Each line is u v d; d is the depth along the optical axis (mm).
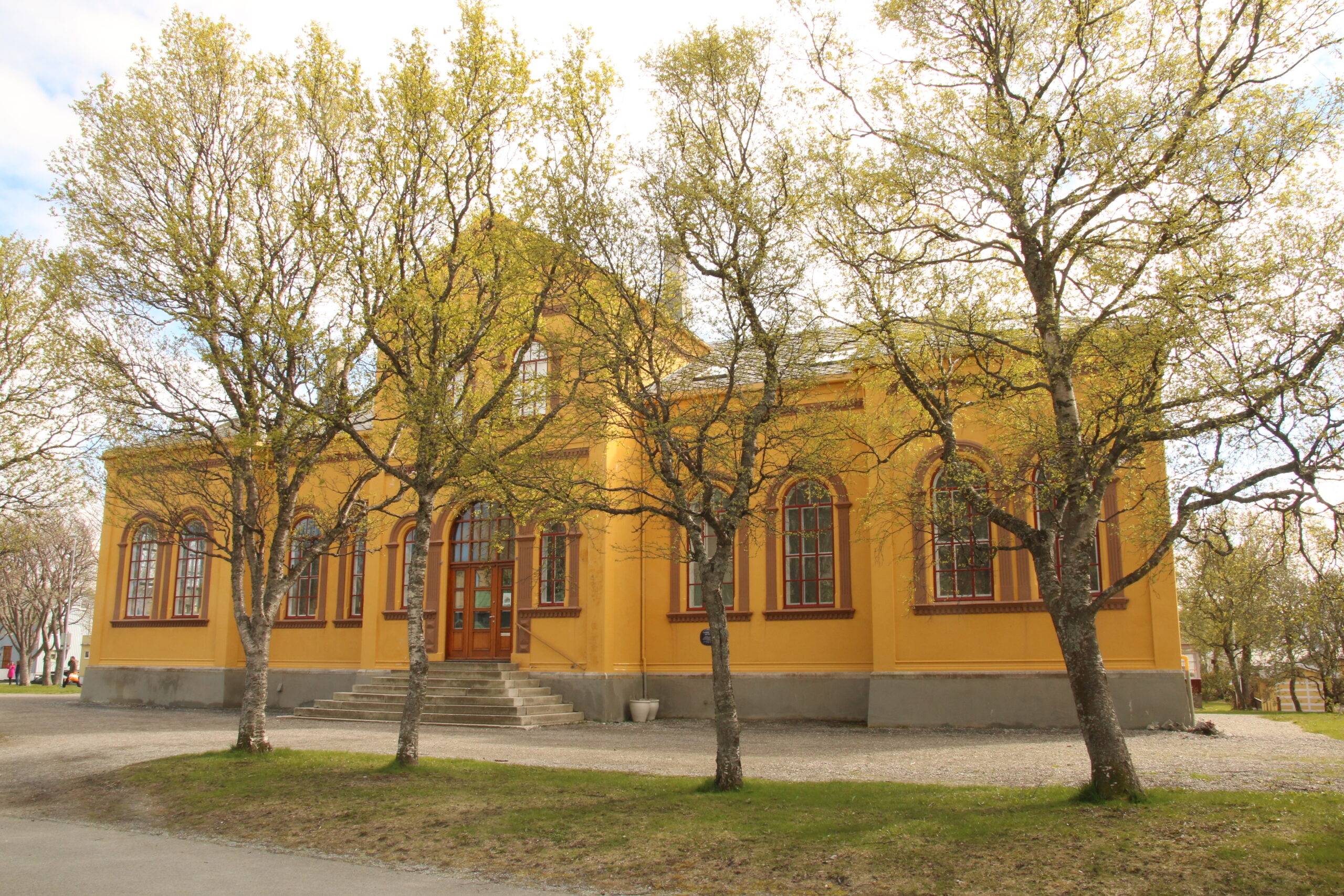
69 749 16500
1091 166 9945
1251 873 7184
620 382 11703
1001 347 11031
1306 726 17625
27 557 39469
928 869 7914
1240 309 9094
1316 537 9789
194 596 26391
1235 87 9703
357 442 13281
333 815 10672
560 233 12047
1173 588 16891
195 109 14211
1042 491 10148
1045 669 17641
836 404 14789
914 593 18047
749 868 8328
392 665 23062
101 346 13461
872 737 16812
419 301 13094
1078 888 7258
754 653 20484
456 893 8117
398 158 12969
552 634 21234
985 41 10781
